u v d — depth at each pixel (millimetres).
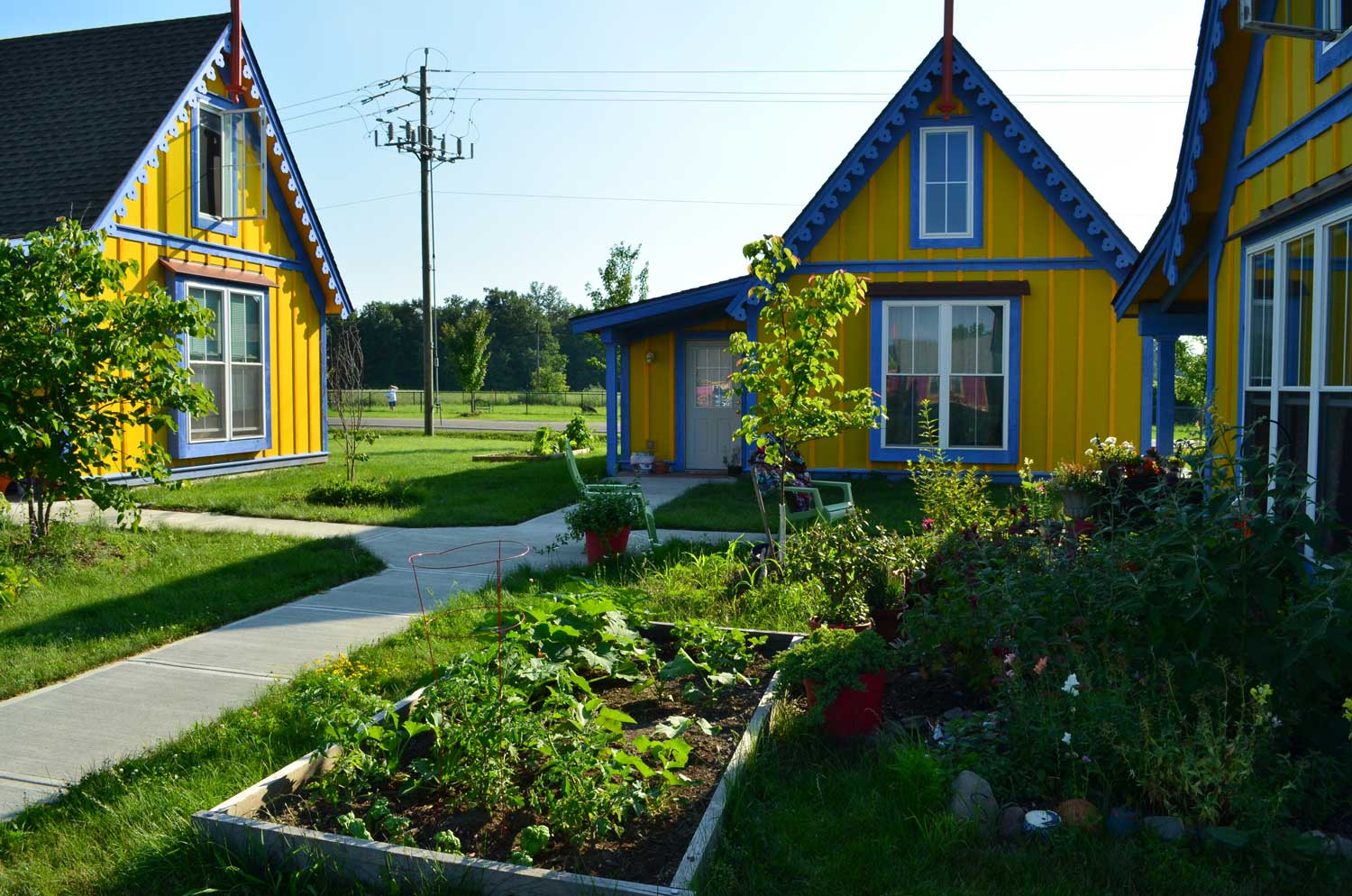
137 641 6168
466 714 3945
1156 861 3346
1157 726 3770
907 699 5016
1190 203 7648
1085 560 4590
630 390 17688
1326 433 5699
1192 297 9141
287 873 3354
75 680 5562
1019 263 14352
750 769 3994
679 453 17500
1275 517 4262
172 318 8484
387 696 5105
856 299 7445
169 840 3449
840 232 14641
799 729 4410
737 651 5379
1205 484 4270
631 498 9023
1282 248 6332
